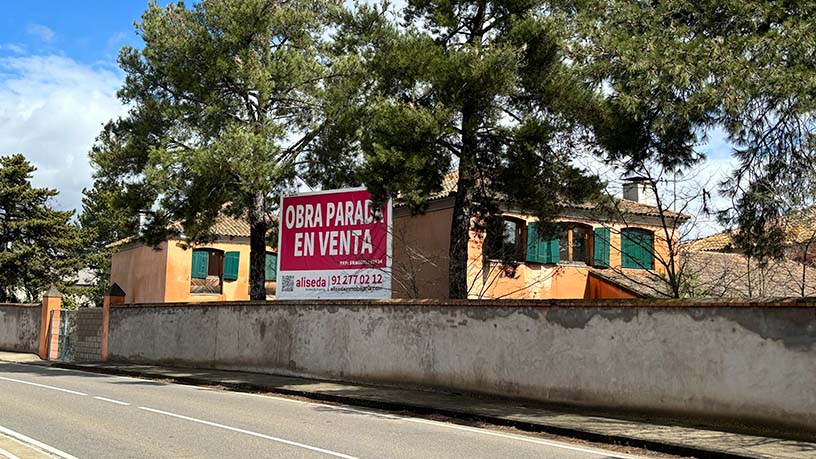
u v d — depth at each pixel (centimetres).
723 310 1127
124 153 2248
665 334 1197
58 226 4025
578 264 2564
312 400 1542
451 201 2388
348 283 1891
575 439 1076
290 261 1988
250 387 1747
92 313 2703
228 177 2047
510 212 2405
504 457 885
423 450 915
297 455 854
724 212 1257
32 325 3117
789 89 1009
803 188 1159
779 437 1023
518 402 1402
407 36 1681
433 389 1579
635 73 1120
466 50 1558
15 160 4041
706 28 1150
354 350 1781
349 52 2127
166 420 1134
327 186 2248
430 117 1538
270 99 2241
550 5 1628
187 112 2142
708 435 1038
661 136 1208
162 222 2202
